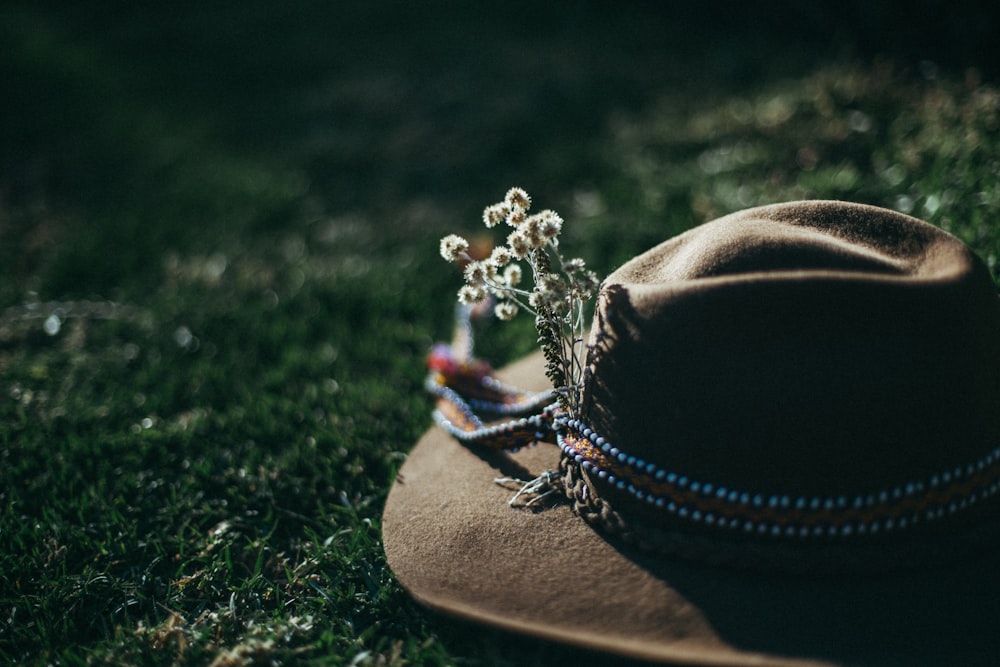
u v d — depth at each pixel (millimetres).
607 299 480
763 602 447
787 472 444
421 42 1521
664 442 457
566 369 507
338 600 532
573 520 490
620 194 908
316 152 1194
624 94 1159
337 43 1600
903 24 1013
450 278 859
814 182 770
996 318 458
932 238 467
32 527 588
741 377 446
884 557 446
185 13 1894
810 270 453
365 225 1007
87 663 505
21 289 910
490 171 1066
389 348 755
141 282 917
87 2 2020
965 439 446
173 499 606
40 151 1321
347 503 596
